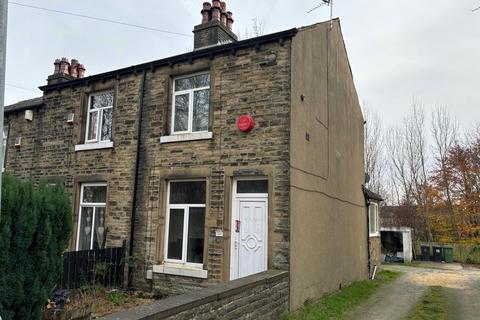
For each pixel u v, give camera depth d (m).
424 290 12.39
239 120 8.95
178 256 9.67
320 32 10.90
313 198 9.64
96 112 12.02
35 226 4.76
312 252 9.33
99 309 7.86
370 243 16.16
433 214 31.22
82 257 8.96
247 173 8.73
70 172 11.84
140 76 10.97
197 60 9.98
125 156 10.79
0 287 4.40
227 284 6.02
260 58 9.02
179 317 4.61
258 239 8.59
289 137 8.40
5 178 4.71
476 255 25.23
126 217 10.42
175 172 9.79
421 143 33.00
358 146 15.35
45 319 5.91
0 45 3.02
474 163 29.80
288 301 7.80
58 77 14.35
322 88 10.90
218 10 11.46
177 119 10.37
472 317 8.74
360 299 10.41
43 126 12.86
